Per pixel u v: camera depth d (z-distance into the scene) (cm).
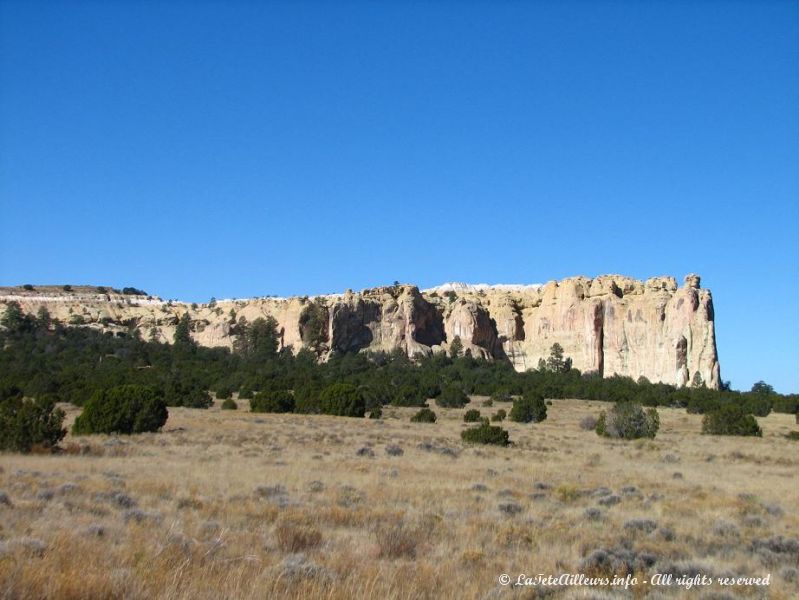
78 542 1418
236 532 1658
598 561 1512
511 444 5009
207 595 1117
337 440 4794
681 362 18775
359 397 8212
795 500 2622
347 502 2181
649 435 5866
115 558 1310
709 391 13550
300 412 8369
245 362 16162
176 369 13888
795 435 6725
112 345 17338
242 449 3972
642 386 13875
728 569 1519
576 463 3816
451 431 6162
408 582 1265
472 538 1712
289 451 3953
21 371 11925
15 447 3525
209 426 5781
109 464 3017
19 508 1797
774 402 11469
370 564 1404
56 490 2122
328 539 1641
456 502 2253
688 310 19162
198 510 1950
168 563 1293
